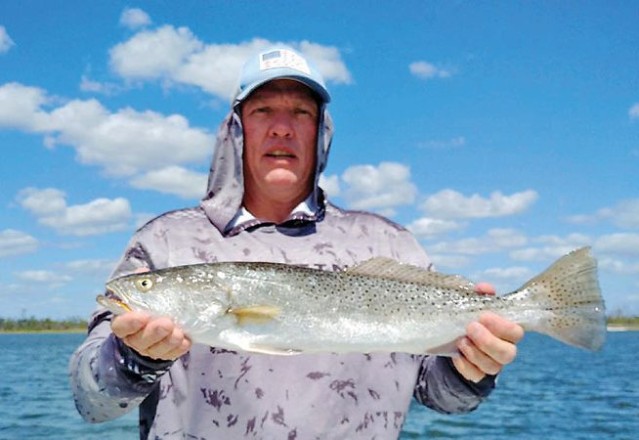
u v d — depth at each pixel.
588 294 0.91
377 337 0.90
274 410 0.84
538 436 3.34
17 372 7.57
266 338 0.88
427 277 0.93
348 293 0.91
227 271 0.90
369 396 0.88
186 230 0.94
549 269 0.93
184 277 0.90
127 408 0.84
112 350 0.79
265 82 0.96
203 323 0.88
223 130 0.98
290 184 0.96
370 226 0.99
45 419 3.81
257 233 0.95
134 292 0.89
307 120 0.98
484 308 0.92
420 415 3.91
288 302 0.89
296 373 0.86
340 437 0.85
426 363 0.95
